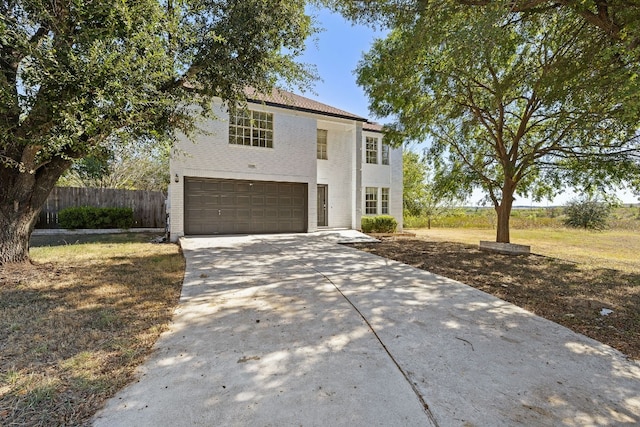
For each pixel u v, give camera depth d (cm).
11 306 421
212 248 949
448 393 245
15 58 489
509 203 1038
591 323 408
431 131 1128
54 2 487
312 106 1497
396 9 678
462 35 570
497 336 357
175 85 668
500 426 208
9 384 247
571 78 670
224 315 408
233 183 1285
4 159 525
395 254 938
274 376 265
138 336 340
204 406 224
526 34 836
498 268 753
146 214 1529
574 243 1383
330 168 1617
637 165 798
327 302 468
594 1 525
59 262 693
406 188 2573
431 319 406
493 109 986
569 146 900
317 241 1157
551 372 281
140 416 213
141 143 703
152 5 524
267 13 673
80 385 247
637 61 514
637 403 238
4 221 597
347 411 221
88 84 477
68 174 1989
